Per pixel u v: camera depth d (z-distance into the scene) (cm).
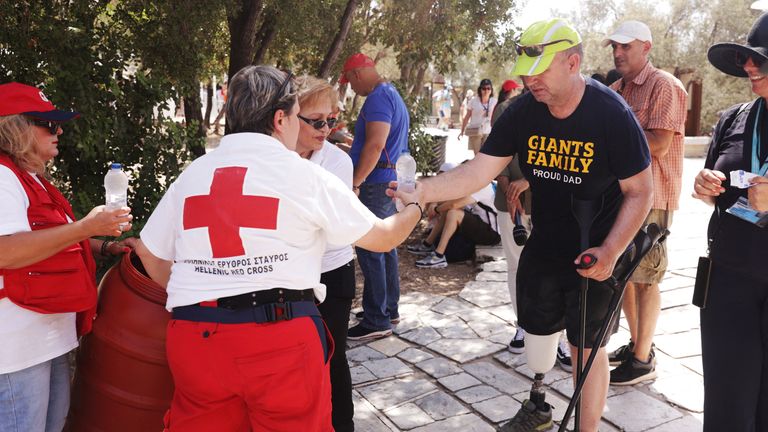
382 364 428
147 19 536
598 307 292
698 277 280
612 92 271
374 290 462
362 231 209
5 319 219
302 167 203
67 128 434
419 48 771
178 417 209
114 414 252
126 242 287
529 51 257
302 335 200
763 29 253
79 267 235
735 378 271
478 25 732
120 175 255
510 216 420
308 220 201
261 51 687
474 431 349
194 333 198
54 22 445
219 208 197
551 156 282
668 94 365
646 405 373
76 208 451
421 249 693
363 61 458
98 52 468
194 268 201
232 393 200
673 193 378
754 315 268
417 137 906
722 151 280
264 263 197
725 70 277
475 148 1238
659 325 485
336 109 296
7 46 441
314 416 203
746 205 260
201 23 542
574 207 273
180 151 519
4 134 222
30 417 229
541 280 307
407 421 359
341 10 710
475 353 441
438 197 276
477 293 560
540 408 340
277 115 209
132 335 247
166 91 494
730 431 274
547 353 323
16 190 217
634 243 276
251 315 195
